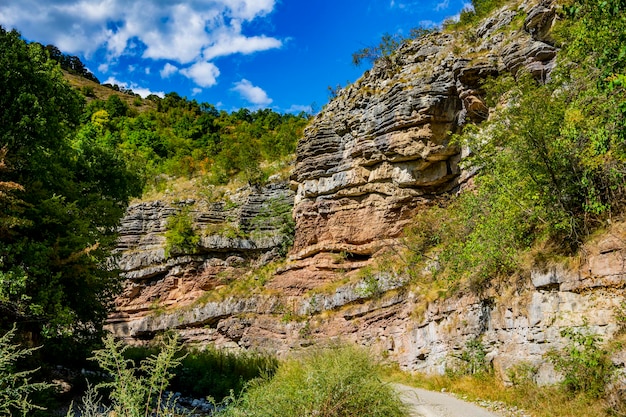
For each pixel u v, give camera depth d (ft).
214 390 52.42
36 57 51.21
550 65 65.31
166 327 114.93
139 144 208.03
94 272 52.16
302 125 172.24
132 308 124.26
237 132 241.55
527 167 43.37
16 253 39.40
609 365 31.09
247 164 136.56
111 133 220.02
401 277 77.87
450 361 53.31
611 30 32.17
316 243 105.50
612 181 38.65
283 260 114.73
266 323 99.40
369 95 99.19
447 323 56.13
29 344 42.29
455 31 94.89
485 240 48.70
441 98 83.51
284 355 89.40
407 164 90.12
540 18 64.59
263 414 24.90
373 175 95.66
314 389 25.62
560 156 39.99
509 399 38.09
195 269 122.11
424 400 41.11
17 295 39.86
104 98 365.20
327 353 31.04
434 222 80.59
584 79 41.01
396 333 72.13
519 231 46.83
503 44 76.07
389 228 93.20
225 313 107.55
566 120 39.68
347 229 99.45
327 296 93.20
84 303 53.52
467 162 76.84
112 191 75.20
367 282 84.38
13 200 37.42
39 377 43.14
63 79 58.18
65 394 43.01
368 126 94.89
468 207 57.00
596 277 35.42
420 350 61.31
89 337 59.98
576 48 37.52
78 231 47.03
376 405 26.23
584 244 37.76
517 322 43.09
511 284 45.80
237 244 120.26
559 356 35.29
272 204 124.98
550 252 41.86
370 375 28.14
